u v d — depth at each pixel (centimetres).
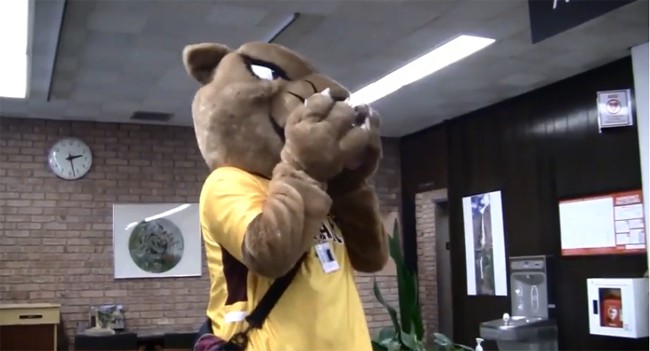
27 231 686
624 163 514
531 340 547
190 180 745
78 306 693
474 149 686
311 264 148
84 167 708
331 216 164
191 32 452
